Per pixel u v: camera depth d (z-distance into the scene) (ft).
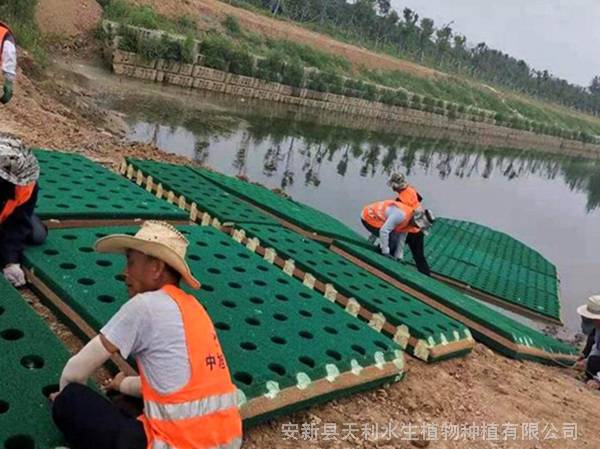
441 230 43.55
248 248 21.80
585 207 85.20
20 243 14.52
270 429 12.15
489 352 20.56
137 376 10.51
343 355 14.10
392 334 17.95
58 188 20.85
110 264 15.37
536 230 59.72
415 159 85.40
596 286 41.75
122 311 8.27
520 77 346.33
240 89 102.01
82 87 63.00
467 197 67.62
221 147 55.06
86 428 8.28
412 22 258.37
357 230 41.04
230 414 8.48
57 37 79.77
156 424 8.04
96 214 18.81
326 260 22.09
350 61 164.66
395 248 28.76
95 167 25.23
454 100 197.36
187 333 8.25
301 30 166.81
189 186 27.55
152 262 8.56
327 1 215.92
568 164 164.04
